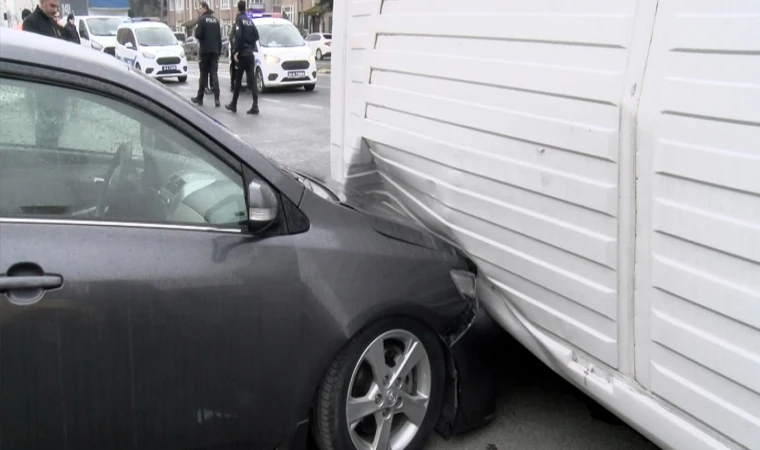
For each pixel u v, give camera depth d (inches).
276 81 691.4
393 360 106.4
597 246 90.8
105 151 86.6
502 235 108.6
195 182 91.4
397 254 104.3
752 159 69.7
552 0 91.1
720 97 71.9
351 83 152.1
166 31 847.7
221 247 89.6
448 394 114.2
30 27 317.7
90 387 82.2
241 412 92.6
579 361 102.8
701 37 73.3
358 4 145.2
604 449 117.1
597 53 85.8
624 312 90.4
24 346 77.9
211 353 88.6
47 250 79.4
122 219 86.0
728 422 79.3
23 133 82.4
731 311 75.0
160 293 84.2
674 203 79.0
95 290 80.7
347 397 100.2
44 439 81.1
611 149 85.0
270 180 95.6
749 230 71.3
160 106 89.7
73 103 84.7
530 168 98.3
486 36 103.7
